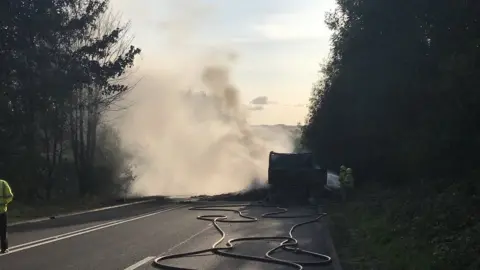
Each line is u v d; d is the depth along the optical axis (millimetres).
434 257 10766
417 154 20953
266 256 12883
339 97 40562
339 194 32438
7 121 35938
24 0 35312
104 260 12297
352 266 12062
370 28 25344
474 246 10867
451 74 16484
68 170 48406
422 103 20953
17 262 11922
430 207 15523
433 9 18703
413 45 21219
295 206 30547
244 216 23938
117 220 22406
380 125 30859
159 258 12422
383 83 26734
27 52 35562
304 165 34094
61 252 13461
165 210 28109
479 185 15820
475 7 16516
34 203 31734
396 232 15086
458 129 18109
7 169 35312
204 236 16953
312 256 13305
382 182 34406
